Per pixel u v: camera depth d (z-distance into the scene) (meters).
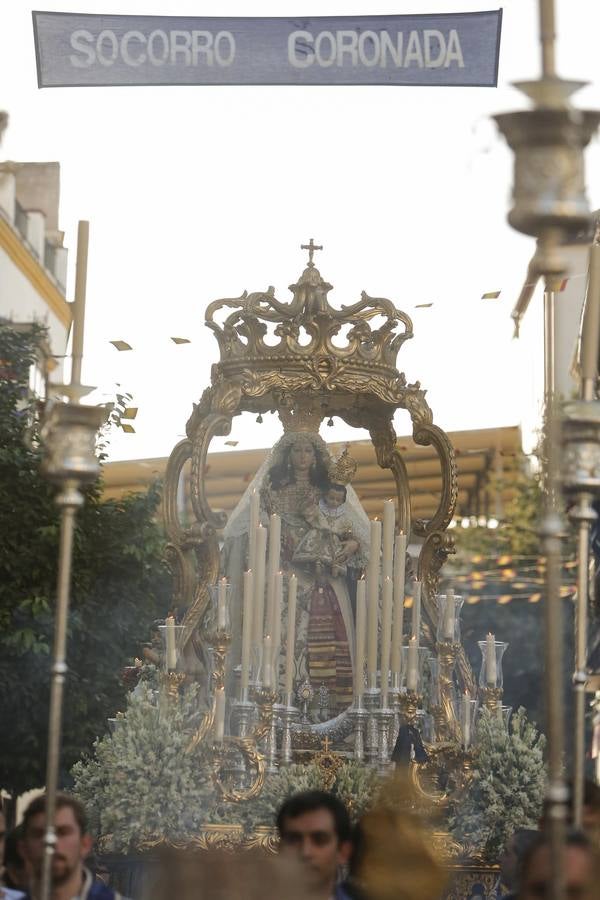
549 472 8.12
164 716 16.16
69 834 9.73
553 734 6.70
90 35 15.03
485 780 16.28
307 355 18.05
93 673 24.47
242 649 17.12
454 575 33.19
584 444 8.17
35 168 49.72
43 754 24.30
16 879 11.70
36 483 24.36
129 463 31.38
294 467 18.56
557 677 6.75
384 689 17.08
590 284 8.29
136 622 25.05
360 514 18.72
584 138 6.65
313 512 18.41
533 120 6.56
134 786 15.69
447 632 17.30
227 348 18.20
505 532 36.06
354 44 15.09
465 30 15.04
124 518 25.27
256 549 16.94
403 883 8.85
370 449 33.00
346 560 18.30
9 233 45.53
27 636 23.53
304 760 16.95
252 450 29.30
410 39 15.07
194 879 8.50
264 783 16.14
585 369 8.30
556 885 6.52
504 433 36.09
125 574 25.14
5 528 24.03
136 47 15.05
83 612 24.56
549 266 6.64
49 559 24.00
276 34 15.11
